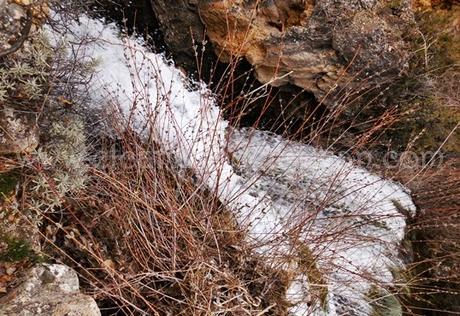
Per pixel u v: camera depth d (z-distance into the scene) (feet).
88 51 12.31
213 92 14.48
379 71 13.82
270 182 12.98
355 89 13.98
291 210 12.54
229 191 11.98
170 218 10.40
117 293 9.82
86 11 12.48
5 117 9.34
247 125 14.96
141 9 14.15
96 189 10.35
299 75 13.85
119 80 12.52
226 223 11.09
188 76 14.43
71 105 10.32
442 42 15.08
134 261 10.21
